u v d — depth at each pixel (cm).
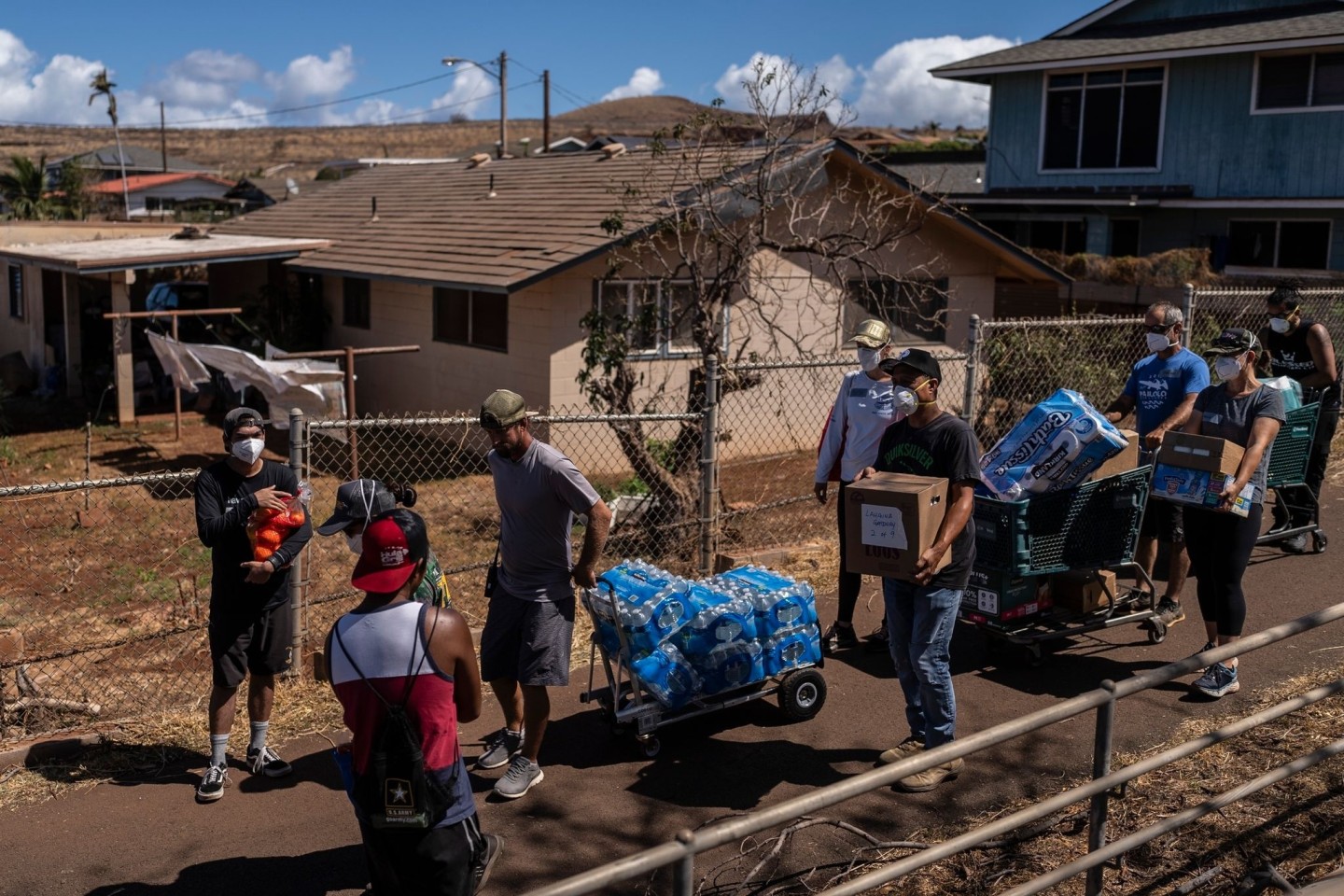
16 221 2136
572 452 1354
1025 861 422
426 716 322
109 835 448
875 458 609
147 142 11975
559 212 1502
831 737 537
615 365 1081
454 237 1582
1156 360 681
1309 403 765
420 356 1586
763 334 1427
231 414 471
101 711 570
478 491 1216
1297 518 794
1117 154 2178
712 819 461
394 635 321
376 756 320
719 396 797
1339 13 1956
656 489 928
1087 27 2347
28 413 1753
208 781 476
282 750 525
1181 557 655
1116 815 450
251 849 439
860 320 1514
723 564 791
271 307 1881
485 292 1384
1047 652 633
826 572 784
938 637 476
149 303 2242
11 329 2208
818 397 1483
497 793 477
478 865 347
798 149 1281
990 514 593
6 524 1075
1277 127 1975
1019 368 1247
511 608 477
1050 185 2273
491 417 448
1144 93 2127
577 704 577
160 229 2272
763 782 493
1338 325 1283
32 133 11581
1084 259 1930
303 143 12525
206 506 471
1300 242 1988
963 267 1605
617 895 404
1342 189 1917
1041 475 582
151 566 940
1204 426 586
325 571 891
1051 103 2258
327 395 1308
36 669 655
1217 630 568
